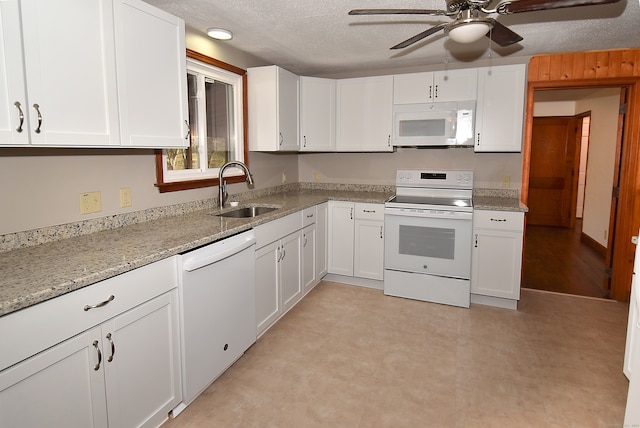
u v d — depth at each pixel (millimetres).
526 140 3543
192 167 2896
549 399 2051
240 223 2396
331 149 3973
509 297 3205
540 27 2654
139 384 1664
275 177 4012
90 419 1447
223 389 2135
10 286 1270
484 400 2045
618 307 3285
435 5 2297
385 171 4137
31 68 1406
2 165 1652
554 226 6988
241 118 3359
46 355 1272
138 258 1608
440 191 3771
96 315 1438
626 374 2062
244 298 2375
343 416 1922
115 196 2207
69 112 1556
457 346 2609
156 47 1977
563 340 2695
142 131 1916
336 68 3979
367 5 2301
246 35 2861
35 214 1796
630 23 2584
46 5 1446
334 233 3768
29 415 1239
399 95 3670
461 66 3709
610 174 4891
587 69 3293
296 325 2906
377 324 2934
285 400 2043
